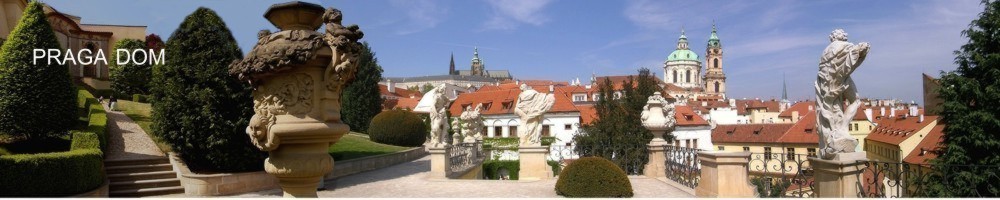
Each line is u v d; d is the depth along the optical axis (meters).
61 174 13.18
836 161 8.23
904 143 39.81
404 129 33.88
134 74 39.56
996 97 20.78
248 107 15.98
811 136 48.69
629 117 35.38
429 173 20.00
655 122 16.31
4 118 16.92
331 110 4.84
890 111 63.97
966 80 22.05
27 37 17.58
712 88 163.50
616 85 70.00
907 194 11.04
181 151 15.87
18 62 17.25
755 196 10.41
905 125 43.84
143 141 21.02
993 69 21.25
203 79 15.46
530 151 17.41
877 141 47.84
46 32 18.02
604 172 13.16
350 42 4.82
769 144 52.84
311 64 4.75
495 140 47.31
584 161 13.61
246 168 16.23
